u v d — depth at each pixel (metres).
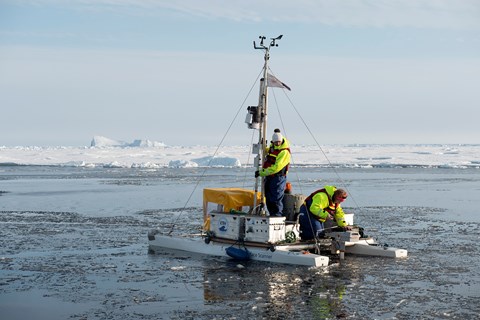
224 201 15.16
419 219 23.16
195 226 21.11
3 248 16.34
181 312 9.95
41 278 12.55
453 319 9.51
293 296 10.91
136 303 10.55
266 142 14.62
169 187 42.44
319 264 13.42
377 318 9.55
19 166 87.94
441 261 14.19
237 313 9.86
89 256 15.09
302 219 14.42
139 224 21.70
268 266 13.62
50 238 18.19
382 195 35.34
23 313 9.95
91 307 10.31
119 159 109.75
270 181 14.24
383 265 13.69
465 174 63.16
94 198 33.28
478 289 11.43
